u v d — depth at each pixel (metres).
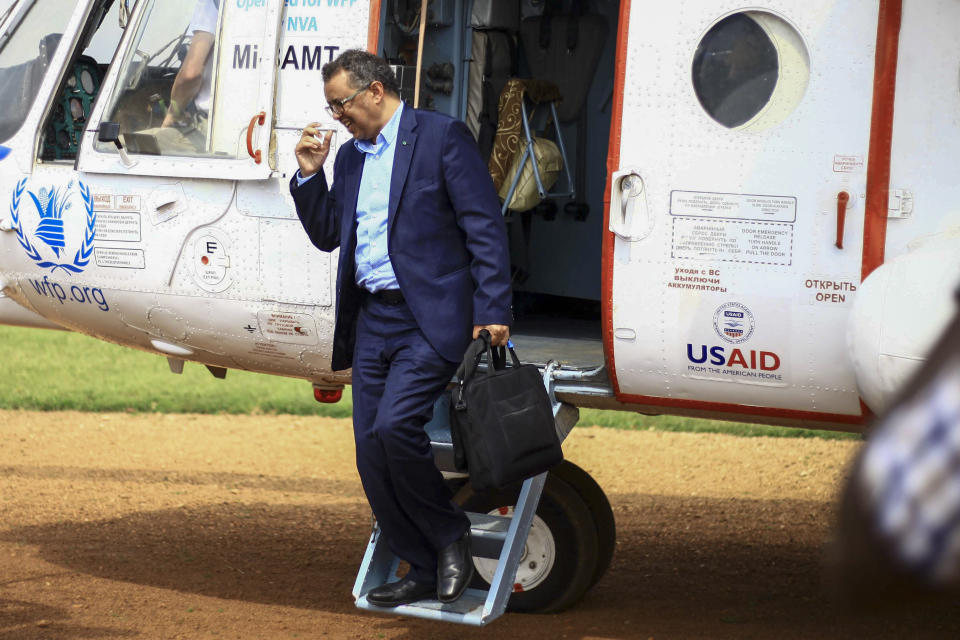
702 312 6.43
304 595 8.00
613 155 6.52
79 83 8.47
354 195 6.21
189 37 7.55
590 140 9.14
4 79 8.23
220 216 7.41
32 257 7.98
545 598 7.50
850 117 6.05
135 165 7.54
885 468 1.88
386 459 6.16
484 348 5.96
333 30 7.18
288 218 7.26
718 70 6.30
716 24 6.29
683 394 6.70
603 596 8.07
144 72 7.66
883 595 1.89
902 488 1.85
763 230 6.24
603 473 12.55
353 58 5.99
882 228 6.02
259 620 7.37
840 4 6.05
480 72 8.21
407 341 6.17
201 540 9.50
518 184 8.04
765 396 6.49
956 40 5.85
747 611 7.75
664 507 11.02
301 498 11.23
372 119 6.05
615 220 6.51
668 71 6.40
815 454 13.44
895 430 1.89
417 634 7.12
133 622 7.25
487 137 8.41
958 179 5.88
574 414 7.21
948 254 5.58
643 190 6.46
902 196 5.98
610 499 11.35
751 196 6.25
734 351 6.41
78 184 7.73
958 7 5.83
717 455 13.42
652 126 6.43
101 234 7.70
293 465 12.79
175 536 9.61
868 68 6.01
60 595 7.81
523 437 5.96
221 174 7.31
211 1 7.50
